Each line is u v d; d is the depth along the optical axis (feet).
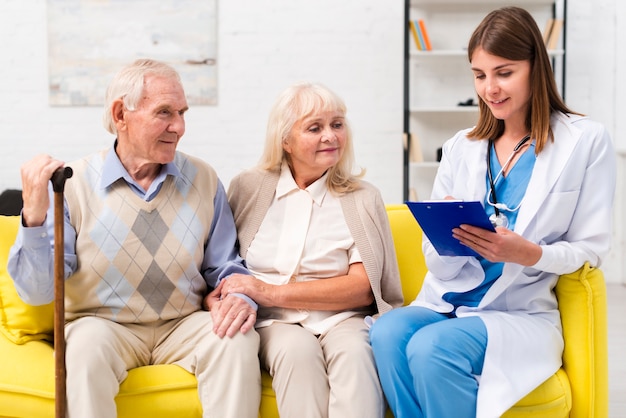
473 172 6.75
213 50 18.24
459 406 5.76
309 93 6.95
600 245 6.35
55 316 5.71
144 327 6.63
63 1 18.04
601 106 18.28
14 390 6.07
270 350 6.29
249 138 18.53
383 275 7.05
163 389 6.15
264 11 18.30
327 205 7.06
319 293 6.64
